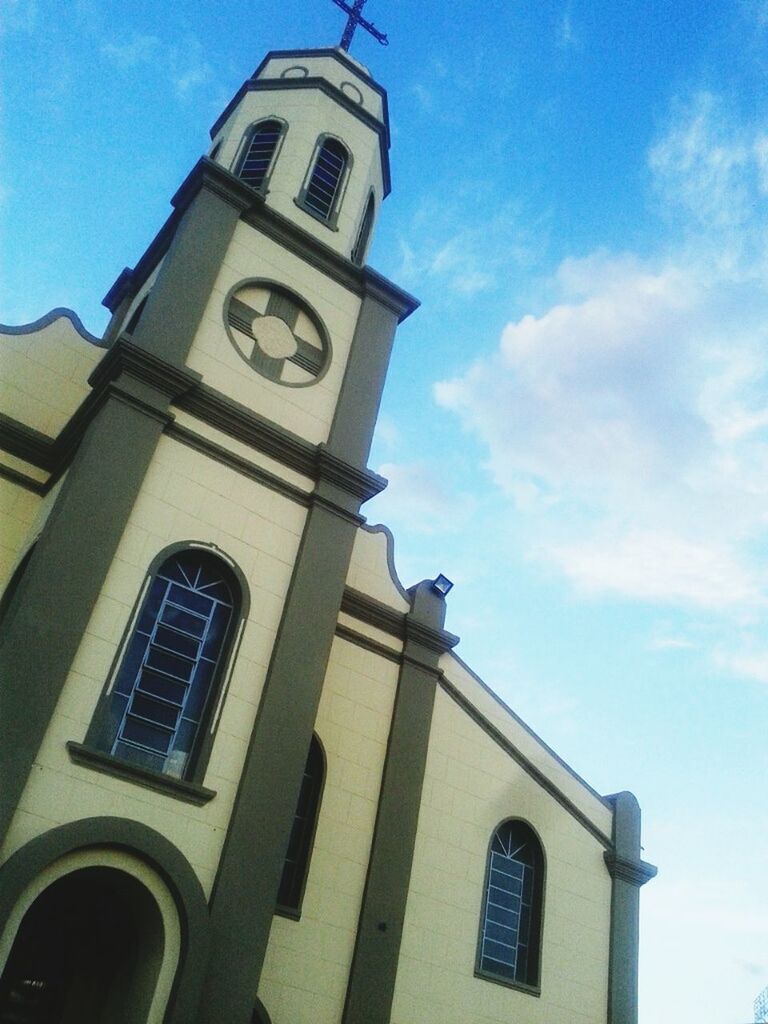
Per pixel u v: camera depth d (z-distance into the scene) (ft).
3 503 38.73
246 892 30.53
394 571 48.73
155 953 29.01
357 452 42.11
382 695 44.29
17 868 26.81
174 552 34.65
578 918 46.19
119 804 29.68
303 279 45.73
